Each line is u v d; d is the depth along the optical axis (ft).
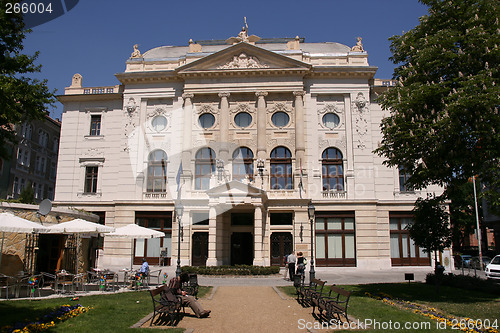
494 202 49.19
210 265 90.94
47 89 52.26
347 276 84.53
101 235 74.28
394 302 46.24
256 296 51.62
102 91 117.19
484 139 47.67
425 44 53.83
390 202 103.96
